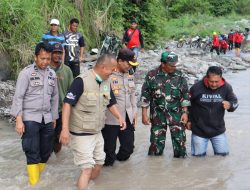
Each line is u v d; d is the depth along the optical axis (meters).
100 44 16.42
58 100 5.70
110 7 17.34
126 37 13.93
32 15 11.13
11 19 10.83
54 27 8.70
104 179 5.59
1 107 8.99
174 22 41.84
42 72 5.34
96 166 5.39
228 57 23.36
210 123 6.47
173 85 6.35
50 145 5.58
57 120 6.31
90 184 5.39
